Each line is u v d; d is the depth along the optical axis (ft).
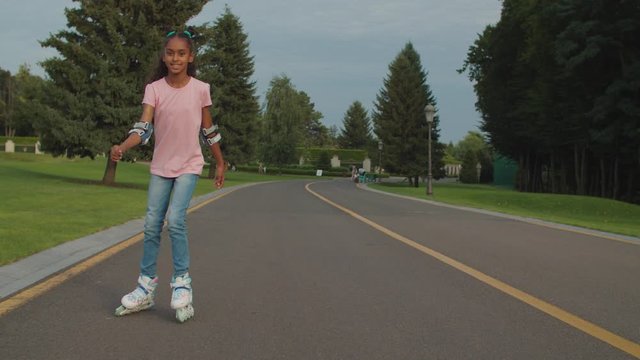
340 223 47.47
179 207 16.78
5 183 79.77
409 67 216.95
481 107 189.98
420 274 25.12
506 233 42.06
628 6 110.22
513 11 155.53
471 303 19.85
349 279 23.81
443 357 14.16
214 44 165.78
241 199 79.61
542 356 14.32
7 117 328.08
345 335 15.89
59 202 54.95
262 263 27.48
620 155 131.85
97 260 26.99
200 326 16.56
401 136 213.46
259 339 15.43
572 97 133.39
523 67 156.56
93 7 91.15
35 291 20.49
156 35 91.20
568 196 102.42
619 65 122.11
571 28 112.78
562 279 24.43
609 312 18.85
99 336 15.47
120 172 158.40
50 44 90.63
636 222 77.87
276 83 270.67
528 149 187.21
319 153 385.09
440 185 214.48
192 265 26.81
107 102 90.99
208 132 17.52
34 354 13.97
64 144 91.25
